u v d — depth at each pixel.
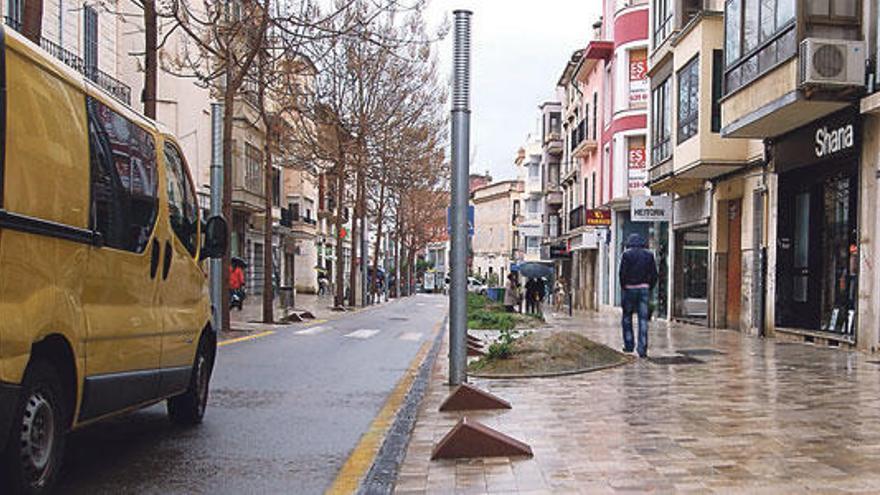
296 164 34.62
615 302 34.91
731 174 20.44
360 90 31.45
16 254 4.27
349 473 5.79
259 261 47.84
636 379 10.20
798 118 15.34
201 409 7.61
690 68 20.52
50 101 4.72
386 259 62.41
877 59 13.35
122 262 5.66
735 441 6.32
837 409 7.80
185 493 5.26
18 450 4.32
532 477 5.34
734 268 20.84
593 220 34.62
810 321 16.78
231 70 19.78
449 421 7.52
